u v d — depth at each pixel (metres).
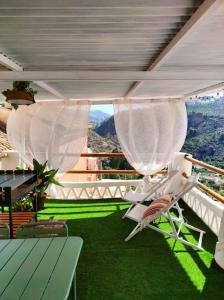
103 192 6.17
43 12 1.64
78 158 5.84
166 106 5.82
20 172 4.29
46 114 5.82
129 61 2.88
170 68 3.20
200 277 3.03
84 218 4.88
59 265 1.84
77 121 5.80
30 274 1.73
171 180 4.59
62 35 2.05
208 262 3.34
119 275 3.09
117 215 5.03
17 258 1.94
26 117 5.90
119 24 1.85
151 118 5.81
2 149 6.97
